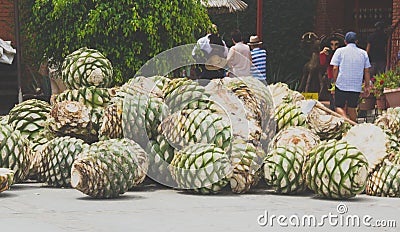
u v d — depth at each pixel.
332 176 9.02
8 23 21.41
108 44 15.99
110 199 8.91
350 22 27.97
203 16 16.73
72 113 10.33
